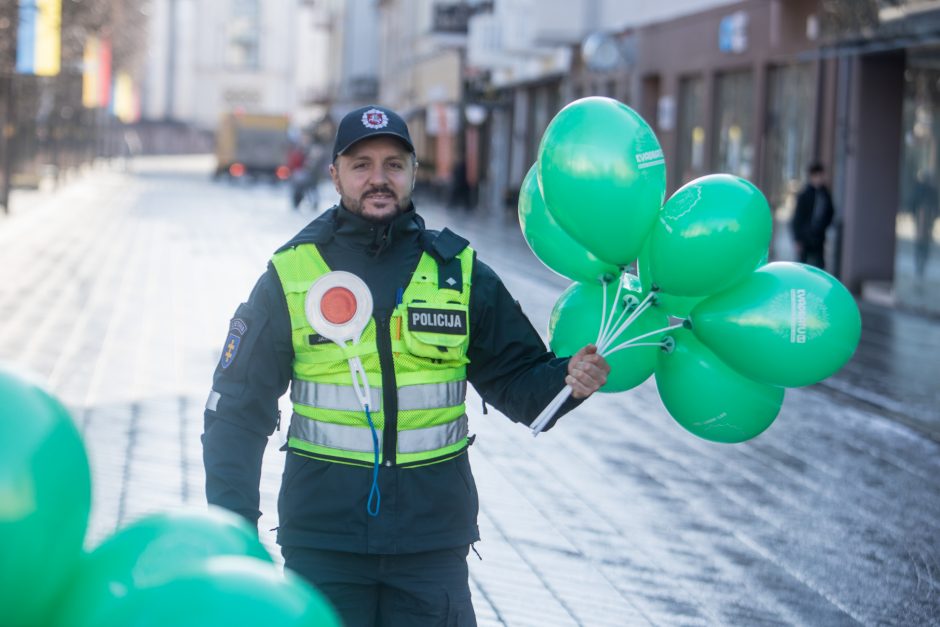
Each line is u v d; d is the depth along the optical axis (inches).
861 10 792.9
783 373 164.4
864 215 857.5
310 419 159.6
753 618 258.7
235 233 1242.6
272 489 327.0
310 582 157.9
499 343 165.5
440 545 158.6
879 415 469.7
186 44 4601.4
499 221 1659.7
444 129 2209.6
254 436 161.2
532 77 1743.4
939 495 360.8
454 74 2250.2
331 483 157.9
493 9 1900.8
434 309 160.2
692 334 174.6
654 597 267.6
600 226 167.5
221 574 90.0
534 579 274.5
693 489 357.1
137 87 2802.7
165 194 1993.1
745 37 1019.9
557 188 167.9
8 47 1098.1
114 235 1149.1
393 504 157.9
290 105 4729.3
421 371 159.9
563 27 1398.9
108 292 727.7
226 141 2568.9
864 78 850.1
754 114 1007.6
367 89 3508.9
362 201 160.4
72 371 483.5
